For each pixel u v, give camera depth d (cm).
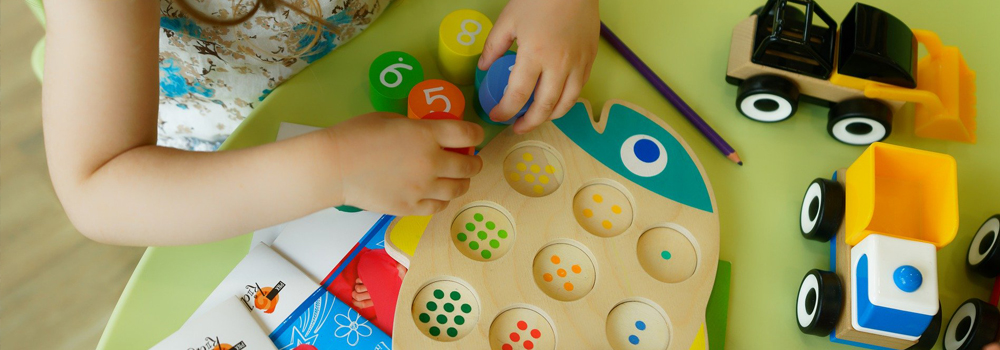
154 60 56
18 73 134
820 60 63
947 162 58
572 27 61
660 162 64
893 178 62
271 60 69
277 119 63
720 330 60
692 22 73
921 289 55
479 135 56
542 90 60
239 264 58
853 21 63
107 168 53
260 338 55
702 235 62
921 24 73
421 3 70
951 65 66
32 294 120
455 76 66
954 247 65
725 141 67
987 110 70
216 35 65
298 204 53
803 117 69
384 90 62
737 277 62
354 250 59
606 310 58
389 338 56
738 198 65
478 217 60
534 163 63
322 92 64
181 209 52
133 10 53
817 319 58
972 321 58
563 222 60
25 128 130
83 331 119
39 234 124
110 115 53
